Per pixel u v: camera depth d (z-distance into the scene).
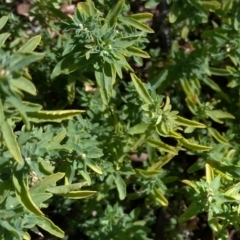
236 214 3.60
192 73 4.43
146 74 5.14
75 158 3.46
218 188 3.64
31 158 2.95
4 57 2.54
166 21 4.91
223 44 4.27
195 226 4.91
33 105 2.83
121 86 4.84
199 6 4.15
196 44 4.57
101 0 4.02
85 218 4.57
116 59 3.42
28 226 3.11
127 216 4.39
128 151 4.09
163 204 4.23
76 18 3.48
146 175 4.09
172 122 3.80
